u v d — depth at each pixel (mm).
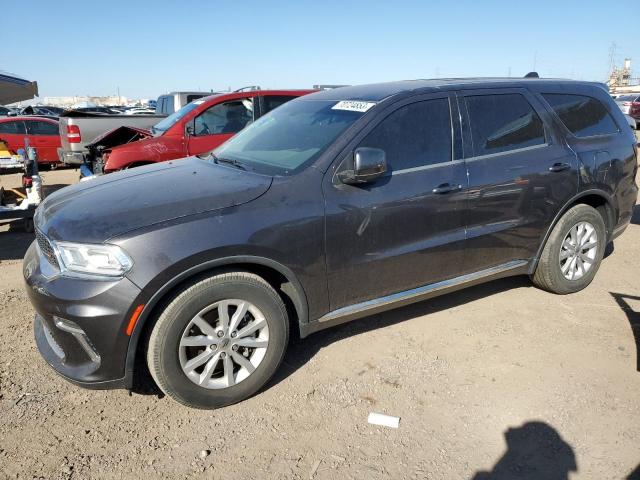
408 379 3305
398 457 2641
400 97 3568
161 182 3303
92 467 2592
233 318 2951
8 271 5363
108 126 12148
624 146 4613
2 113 30047
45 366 3496
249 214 2918
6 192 7547
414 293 3648
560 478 2496
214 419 2953
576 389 3166
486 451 2674
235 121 8148
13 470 2564
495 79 4172
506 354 3576
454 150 3670
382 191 3322
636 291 4602
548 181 4043
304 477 2520
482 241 3814
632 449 2670
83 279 2666
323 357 3576
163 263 2660
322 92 4340
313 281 3162
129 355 2713
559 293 4488
